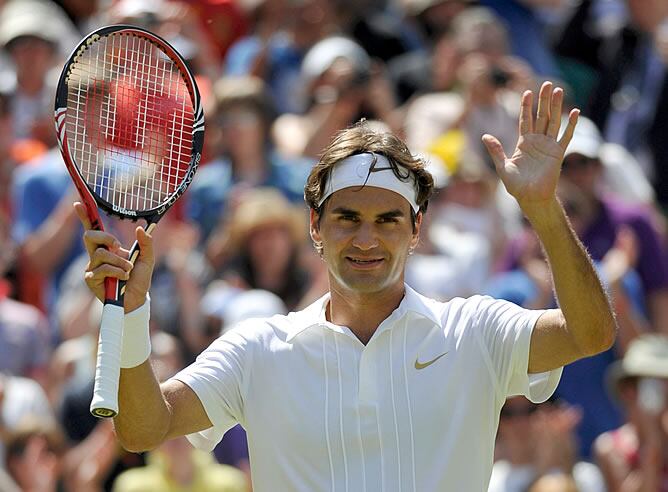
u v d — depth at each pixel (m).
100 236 12.91
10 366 26.02
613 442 25.22
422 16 36.59
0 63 33.22
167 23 32.97
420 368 13.35
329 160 13.39
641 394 25.06
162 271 26.47
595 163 28.84
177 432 13.33
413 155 13.59
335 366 13.35
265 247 26.84
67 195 28.75
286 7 35.06
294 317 13.73
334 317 13.70
